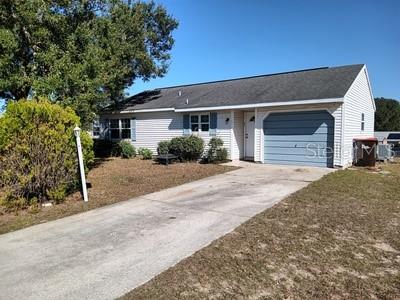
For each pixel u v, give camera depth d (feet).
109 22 46.37
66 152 25.68
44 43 40.65
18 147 23.29
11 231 18.99
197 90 62.28
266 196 25.36
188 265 13.37
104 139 64.95
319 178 32.37
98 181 33.73
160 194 27.53
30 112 23.88
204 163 47.47
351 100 41.96
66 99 37.81
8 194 23.00
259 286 11.60
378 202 22.88
